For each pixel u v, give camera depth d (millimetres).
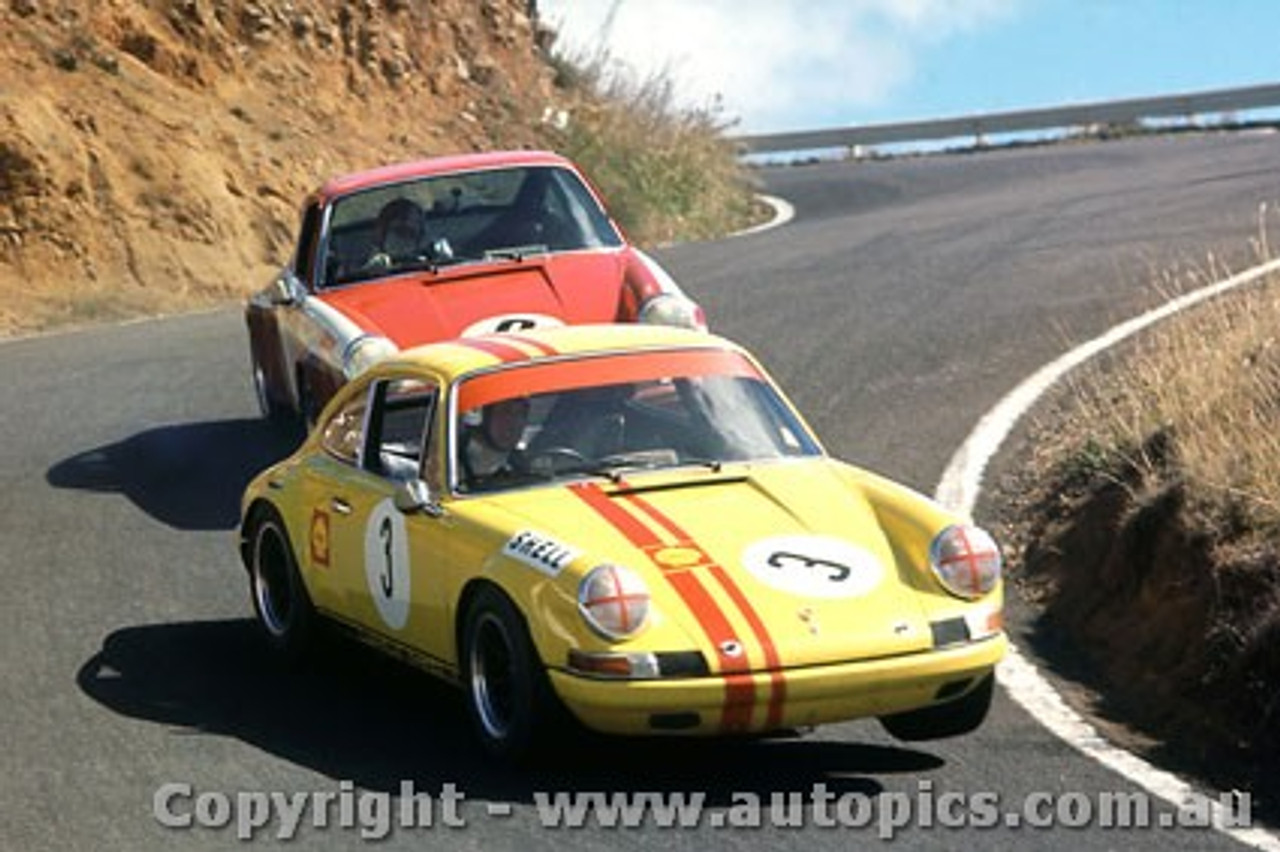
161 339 21719
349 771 9148
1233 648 9961
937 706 9320
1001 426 15312
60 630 11742
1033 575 12266
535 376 10102
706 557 8922
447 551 9375
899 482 14188
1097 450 13141
